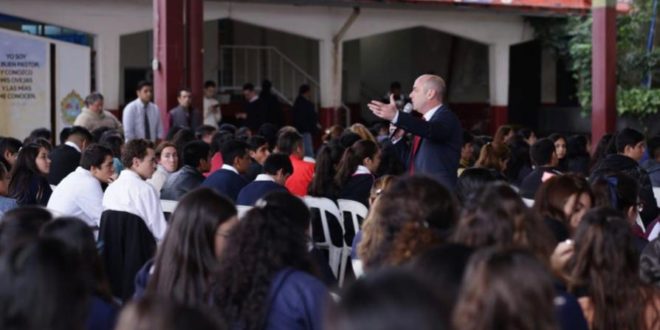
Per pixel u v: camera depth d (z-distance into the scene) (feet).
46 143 40.09
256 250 16.67
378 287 9.00
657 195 38.75
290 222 17.15
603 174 28.02
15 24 70.64
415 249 16.16
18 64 62.34
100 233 27.58
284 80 90.33
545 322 11.48
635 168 34.01
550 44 86.99
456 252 13.73
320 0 73.67
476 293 11.59
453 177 31.60
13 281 11.40
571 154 49.06
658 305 16.63
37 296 11.33
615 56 63.67
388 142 37.88
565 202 20.56
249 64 88.02
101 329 15.58
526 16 87.10
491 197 16.10
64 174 39.06
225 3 74.49
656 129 80.12
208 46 85.46
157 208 27.96
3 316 11.35
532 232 15.97
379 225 16.71
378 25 81.51
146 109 57.21
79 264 12.12
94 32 69.56
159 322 10.09
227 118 83.82
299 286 16.47
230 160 35.27
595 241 16.47
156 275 17.62
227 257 16.80
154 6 59.00
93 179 31.14
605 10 63.10
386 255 16.38
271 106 73.46
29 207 18.11
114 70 70.59
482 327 11.47
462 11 83.56
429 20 83.30
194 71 62.08
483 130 91.30
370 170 37.32
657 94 79.00
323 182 36.76
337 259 35.91
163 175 37.55
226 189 34.50
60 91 63.98
